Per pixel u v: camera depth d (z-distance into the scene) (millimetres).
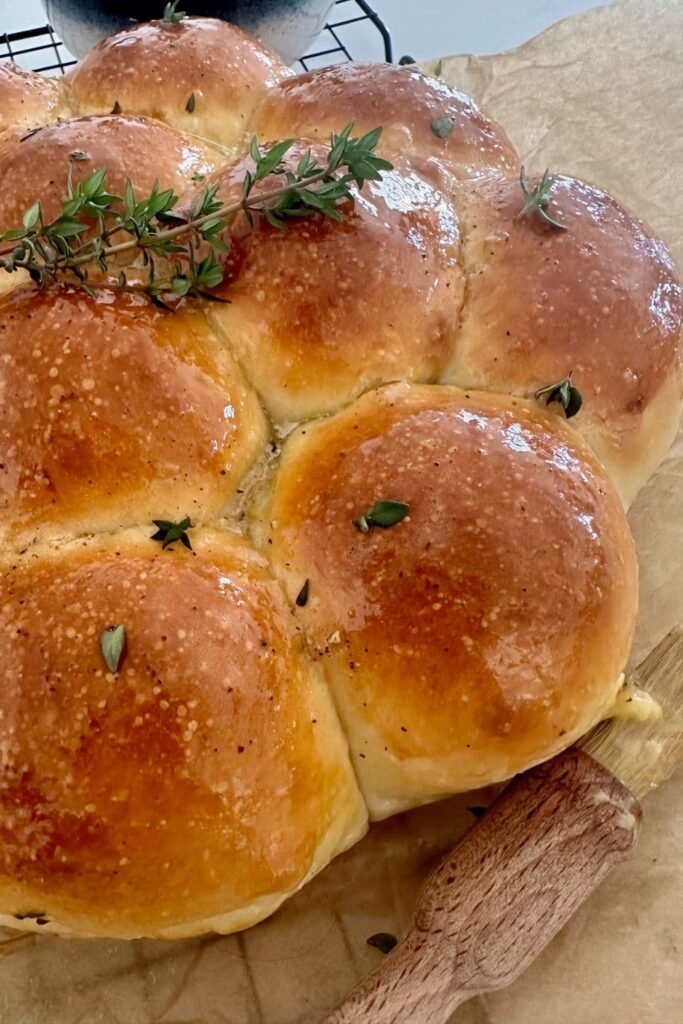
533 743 287
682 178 453
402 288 305
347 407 306
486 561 282
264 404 309
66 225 286
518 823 303
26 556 285
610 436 319
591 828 304
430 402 302
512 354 313
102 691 267
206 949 318
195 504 291
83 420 284
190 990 313
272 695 276
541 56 487
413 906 322
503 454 293
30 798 267
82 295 296
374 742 290
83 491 285
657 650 335
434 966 293
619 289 316
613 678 298
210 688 270
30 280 306
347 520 285
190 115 356
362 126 343
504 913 296
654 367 320
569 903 302
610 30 485
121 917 276
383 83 349
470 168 347
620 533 302
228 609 277
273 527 292
